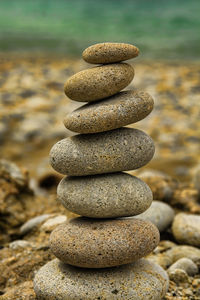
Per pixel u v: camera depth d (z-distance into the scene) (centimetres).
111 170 72
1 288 79
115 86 72
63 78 240
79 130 72
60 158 73
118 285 71
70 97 74
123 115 71
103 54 71
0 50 302
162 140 168
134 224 72
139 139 72
